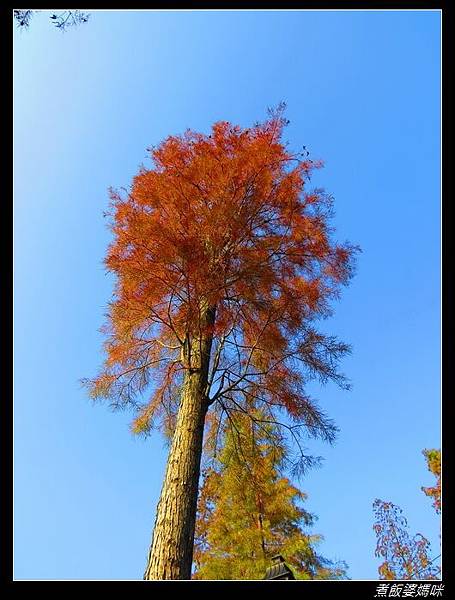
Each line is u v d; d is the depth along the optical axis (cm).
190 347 543
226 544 755
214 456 641
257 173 605
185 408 505
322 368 581
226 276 565
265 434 609
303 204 633
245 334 606
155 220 544
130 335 587
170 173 596
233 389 581
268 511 783
